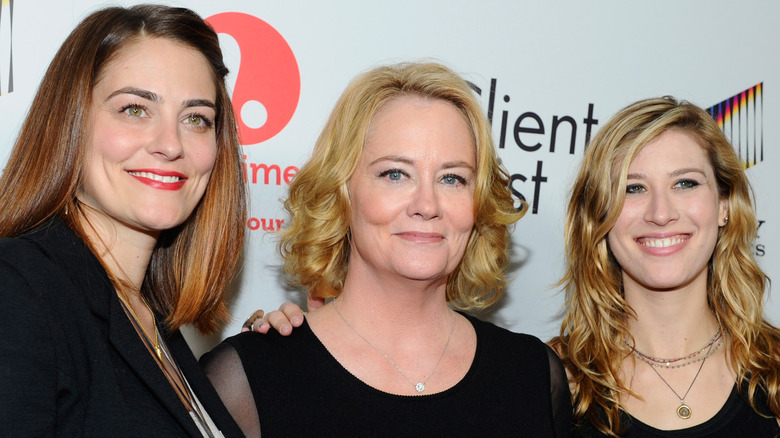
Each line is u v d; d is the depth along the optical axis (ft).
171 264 5.74
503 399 5.76
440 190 5.64
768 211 9.37
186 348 5.62
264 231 8.12
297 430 5.34
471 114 5.79
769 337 7.00
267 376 5.49
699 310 7.03
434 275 5.54
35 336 3.88
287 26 8.11
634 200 6.89
